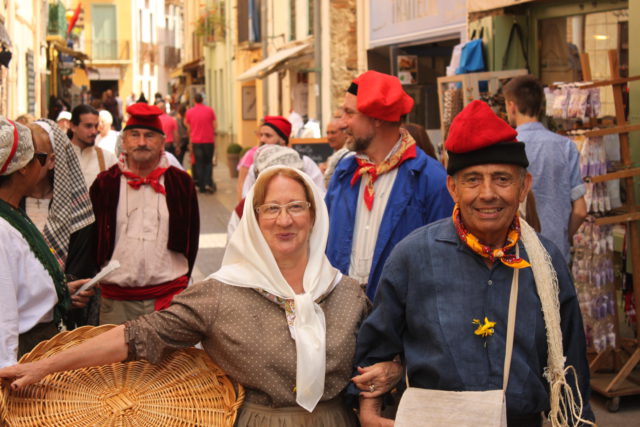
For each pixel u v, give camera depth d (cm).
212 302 308
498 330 282
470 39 865
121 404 303
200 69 4912
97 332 314
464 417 274
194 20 4928
